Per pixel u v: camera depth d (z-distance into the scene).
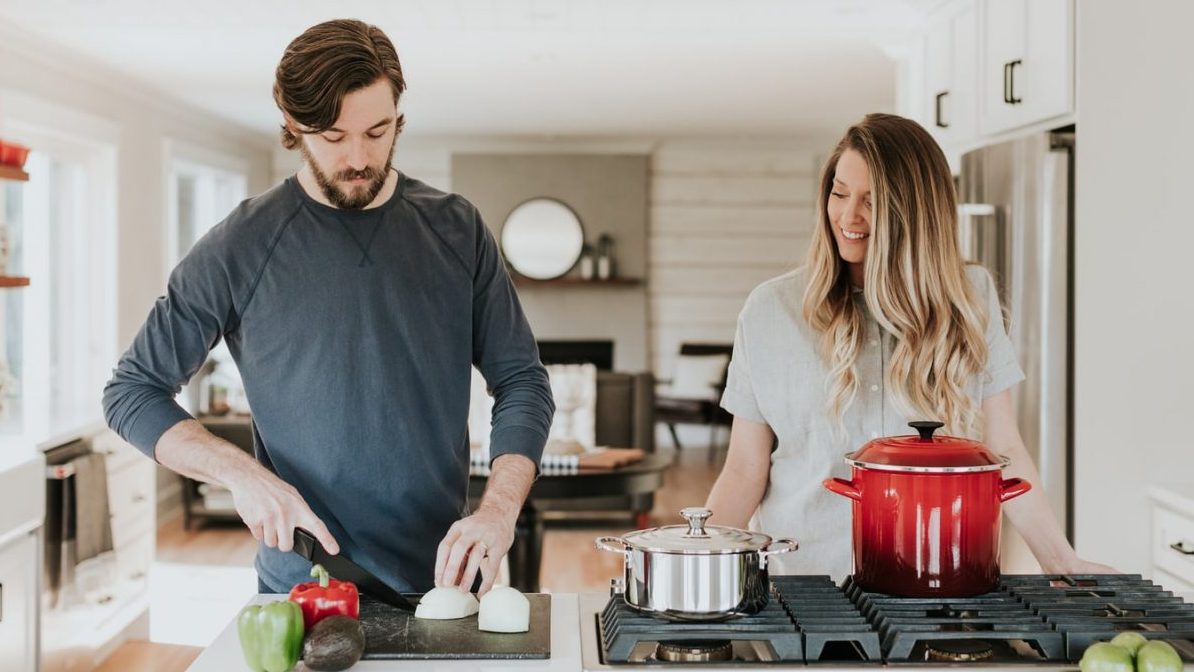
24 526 3.02
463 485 1.94
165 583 5.36
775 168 10.15
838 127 8.69
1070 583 1.60
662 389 9.80
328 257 1.79
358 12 4.49
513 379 1.97
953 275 1.85
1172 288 3.01
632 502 6.61
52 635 3.51
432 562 1.86
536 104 7.49
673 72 6.16
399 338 1.81
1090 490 3.04
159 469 6.84
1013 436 1.97
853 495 1.56
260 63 5.52
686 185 10.16
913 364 1.85
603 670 1.33
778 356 1.96
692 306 10.23
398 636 1.44
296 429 1.79
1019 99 3.42
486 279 1.98
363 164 1.71
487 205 9.98
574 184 9.98
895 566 1.50
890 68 6.00
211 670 1.34
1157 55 3.00
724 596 1.39
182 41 4.96
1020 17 3.42
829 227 1.93
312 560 1.62
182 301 1.78
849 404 1.90
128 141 6.13
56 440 3.62
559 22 4.73
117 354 5.76
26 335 5.06
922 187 1.83
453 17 4.61
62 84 5.31
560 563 5.80
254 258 1.79
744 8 4.45
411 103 7.48
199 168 7.65
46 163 5.16
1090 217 3.02
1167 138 3.00
